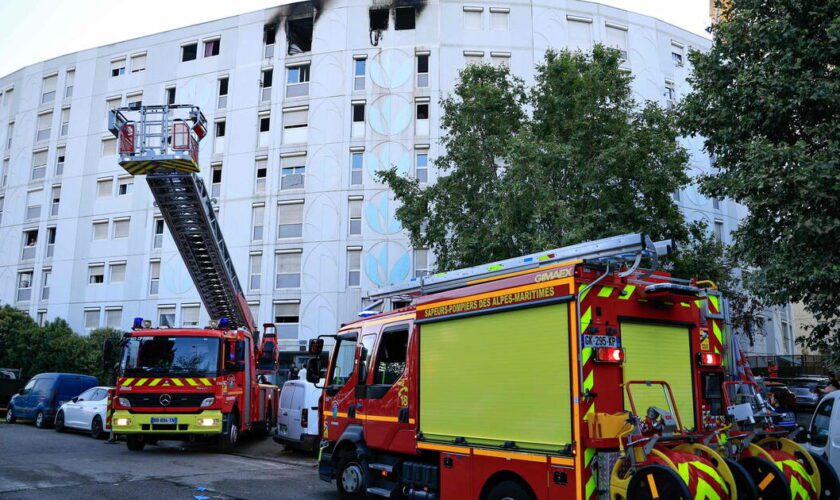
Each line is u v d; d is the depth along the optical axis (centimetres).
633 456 538
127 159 1439
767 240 1018
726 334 689
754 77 1016
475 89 1769
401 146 3066
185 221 1630
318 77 3212
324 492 957
